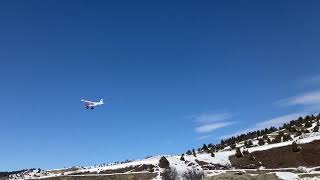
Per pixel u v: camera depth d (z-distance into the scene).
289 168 105.94
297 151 117.31
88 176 112.38
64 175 114.00
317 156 113.06
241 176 58.84
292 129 148.75
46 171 145.38
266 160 118.12
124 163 128.75
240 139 171.88
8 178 138.75
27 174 144.00
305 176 85.12
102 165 135.62
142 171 114.06
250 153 123.19
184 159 120.69
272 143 134.12
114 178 111.19
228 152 131.00
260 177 58.62
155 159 125.31
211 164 118.50
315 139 121.12
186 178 108.06
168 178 107.69
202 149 159.38
